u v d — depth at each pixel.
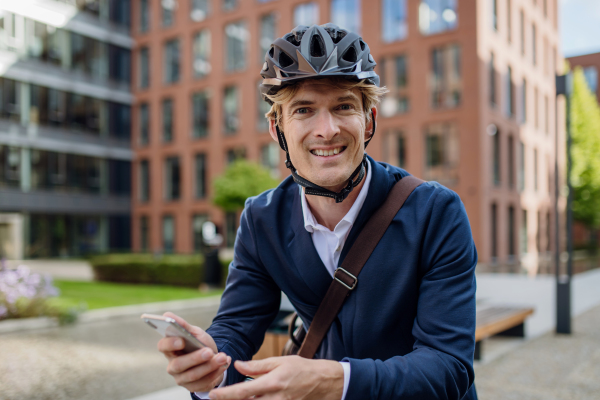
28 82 26.59
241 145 27.97
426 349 1.10
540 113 29.38
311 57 1.16
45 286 8.11
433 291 1.15
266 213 1.37
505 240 23.81
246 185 16.94
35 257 26.86
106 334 7.09
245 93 27.83
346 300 1.24
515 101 25.72
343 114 1.19
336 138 1.18
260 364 0.94
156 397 4.11
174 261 13.48
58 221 28.14
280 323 3.33
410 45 22.62
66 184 28.36
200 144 29.33
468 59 21.41
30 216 26.88
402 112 22.78
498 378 4.45
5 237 25.89
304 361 0.96
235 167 17.52
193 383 1.06
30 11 26.66
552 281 14.20
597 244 40.97
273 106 1.31
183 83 30.03
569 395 3.97
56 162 27.91
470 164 21.30
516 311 5.80
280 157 26.73
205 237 12.52
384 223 1.23
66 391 4.46
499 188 23.25
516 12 26.17
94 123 29.88
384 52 23.23
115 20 31.08
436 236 1.20
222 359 1.03
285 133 1.25
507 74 24.73
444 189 1.26
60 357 5.73
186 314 8.72
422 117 22.31
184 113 29.95
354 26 24.17
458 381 1.07
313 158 1.20
